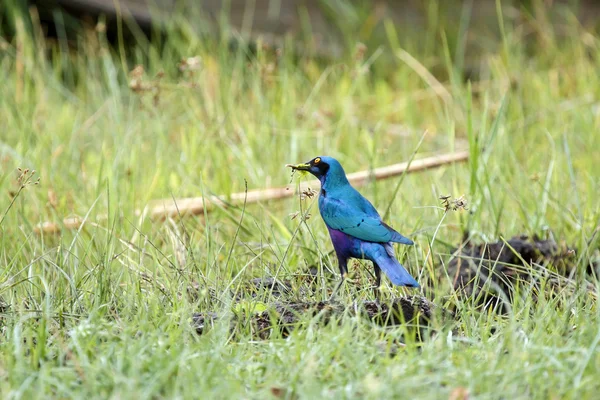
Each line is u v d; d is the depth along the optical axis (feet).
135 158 42.96
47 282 29.89
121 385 22.26
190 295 30.30
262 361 24.54
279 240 36.35
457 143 50.39
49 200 38.58
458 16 74.08
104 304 28.19
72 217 38.14
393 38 65.16
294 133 45.60
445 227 38.11
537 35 68.95
